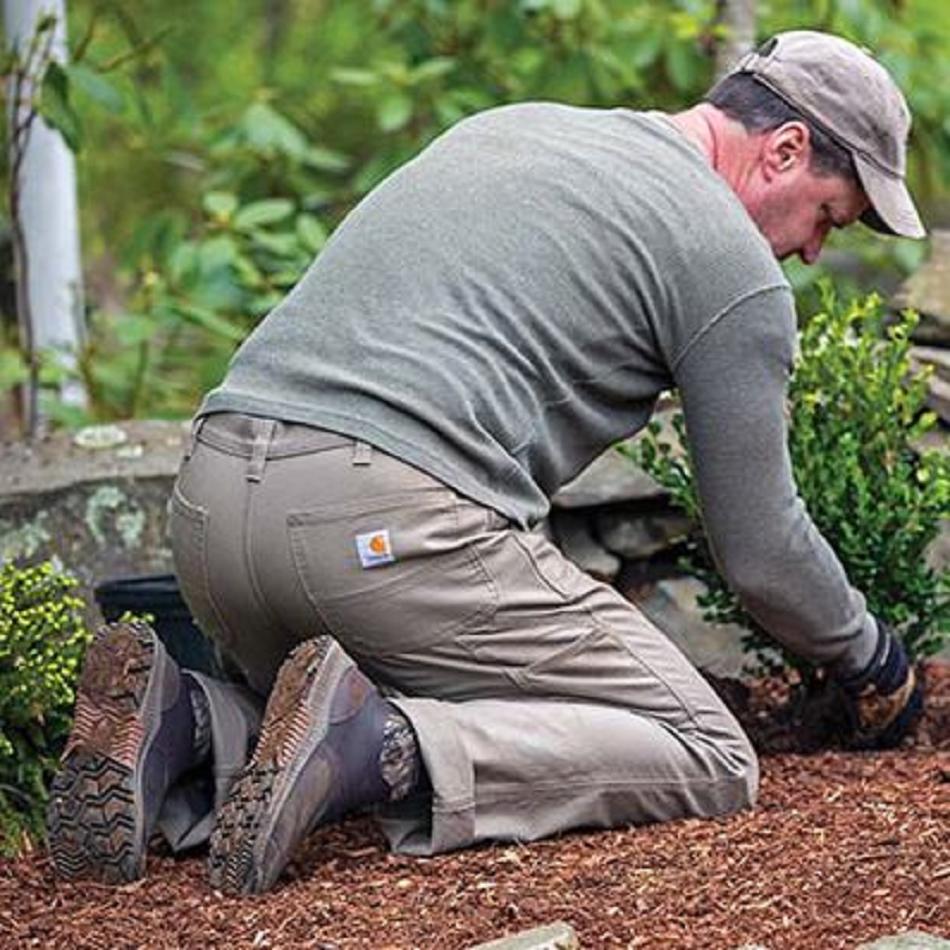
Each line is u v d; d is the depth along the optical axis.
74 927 5.93
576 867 6.16
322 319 6.44
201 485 6.42
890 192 6.84
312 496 6.24
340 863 6.38
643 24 11.95
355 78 12.05
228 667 7.13
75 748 6.25
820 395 7.73
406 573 6.27
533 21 12.27
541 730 6.38
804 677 7.72
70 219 10.70
